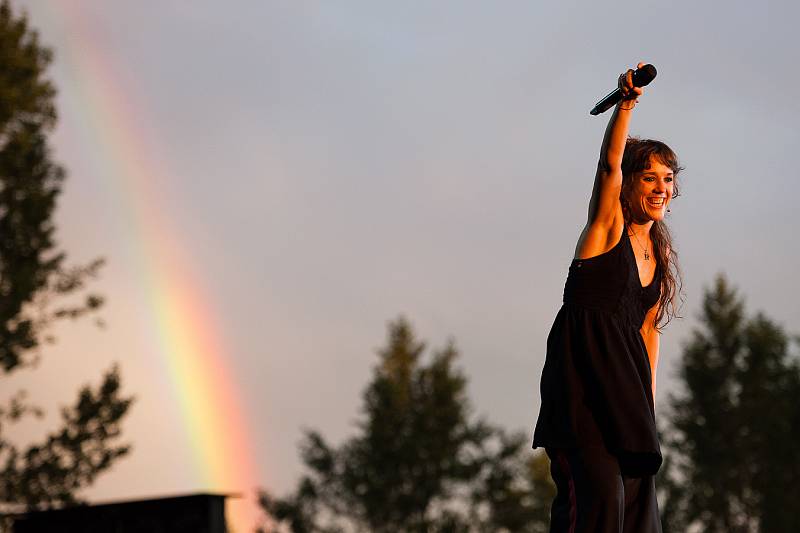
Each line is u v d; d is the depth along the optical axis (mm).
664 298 6008
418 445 61031
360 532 62250
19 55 36031
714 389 63312
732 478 62844
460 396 62250
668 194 5820
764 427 62094
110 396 38875
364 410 62469
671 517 62906
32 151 36812
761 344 62812
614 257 5637
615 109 5488
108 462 38750
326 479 62625
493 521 62469
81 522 19391
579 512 5430
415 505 61531
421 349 63438
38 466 37938
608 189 5602
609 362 5512
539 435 5629
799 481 62156
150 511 18469
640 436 5402
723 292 64375
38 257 37094
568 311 5664
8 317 35750
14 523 20250
